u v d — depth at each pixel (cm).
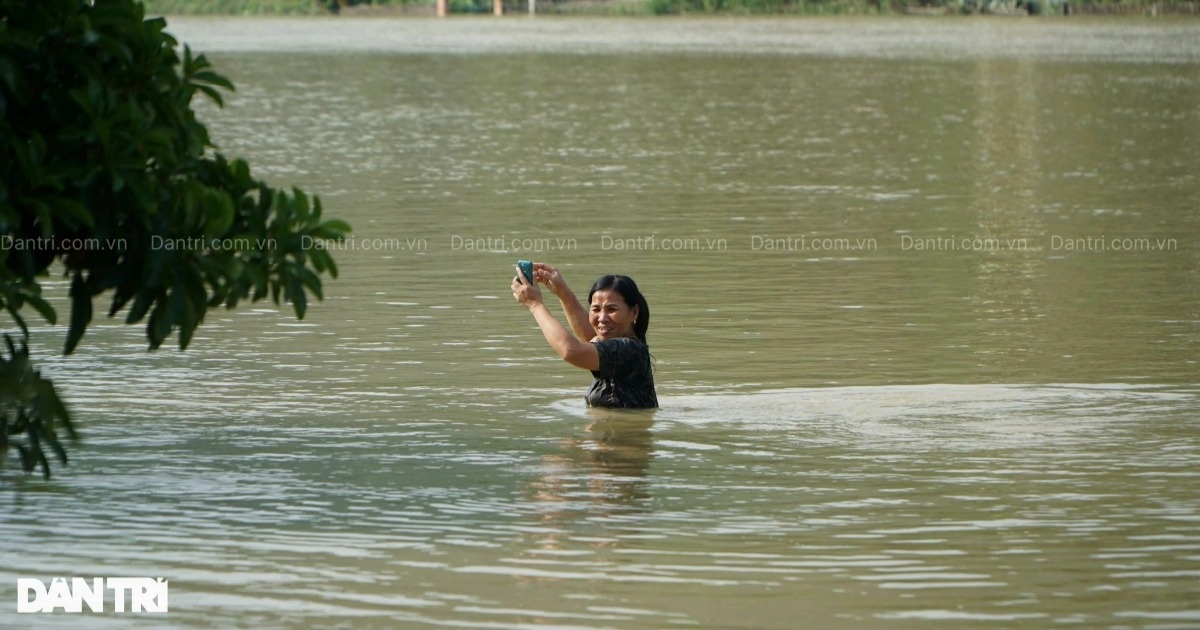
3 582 1472
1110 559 1545
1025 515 1680
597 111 7031
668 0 17138
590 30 13850
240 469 1845
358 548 1569
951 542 1593
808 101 7544
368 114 6800
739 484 1800
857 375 2369
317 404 2173
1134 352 2520
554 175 4931
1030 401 2200
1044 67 9519
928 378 2345
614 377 2156
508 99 7569
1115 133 6181
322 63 9712
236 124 6325
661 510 1697
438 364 2428
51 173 1380
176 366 2391
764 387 2297
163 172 1445
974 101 7519
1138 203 4366
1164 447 1955
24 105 1405
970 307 2909
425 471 1845
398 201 4316
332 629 1372
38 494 1734
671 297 3000
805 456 1916
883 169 5141
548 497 1744
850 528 1636
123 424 2045
